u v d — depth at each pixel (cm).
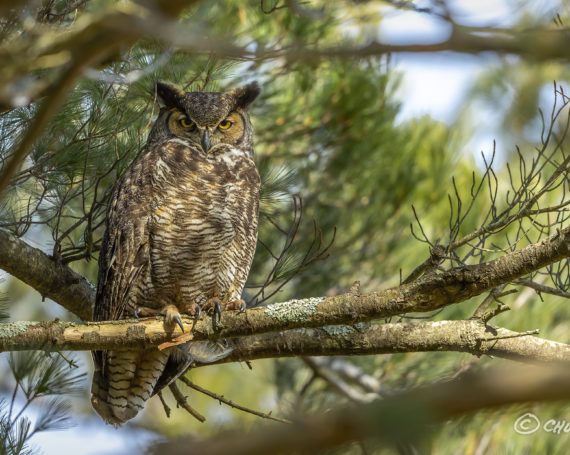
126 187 926
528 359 735
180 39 267
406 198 1300
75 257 935
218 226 930
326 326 792
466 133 1291
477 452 886
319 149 1308
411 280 746
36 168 835
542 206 1046
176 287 935
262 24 1036
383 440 200
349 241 1277
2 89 335
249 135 1040
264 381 1625
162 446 216
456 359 1177
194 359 868
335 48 285
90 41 299
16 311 1609
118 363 892
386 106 1305
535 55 238
